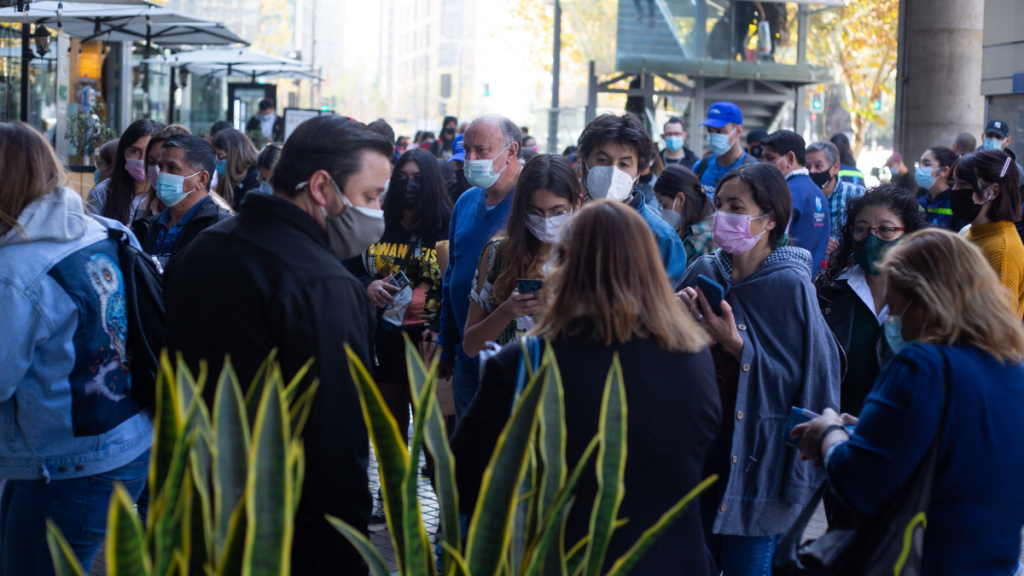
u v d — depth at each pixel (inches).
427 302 168.9
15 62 495.5
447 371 157.9
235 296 84.0
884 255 87.5
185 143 157.6
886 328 92.2
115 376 100.3
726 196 117.7
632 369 77.7
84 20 439.5
